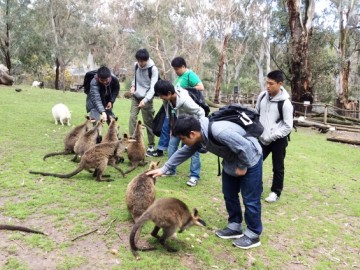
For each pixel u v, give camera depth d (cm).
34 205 432
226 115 346
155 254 349
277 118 488
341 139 1111
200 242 383
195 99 524
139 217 351
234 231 401
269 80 475
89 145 585
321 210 516
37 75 3241
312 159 819
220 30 3256
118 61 3766
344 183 647
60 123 948
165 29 3900
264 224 450
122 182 525
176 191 521
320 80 2359
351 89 3309
